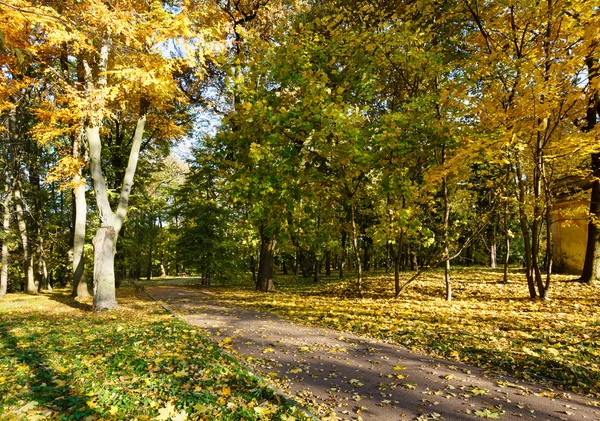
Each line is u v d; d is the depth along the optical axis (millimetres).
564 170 10711
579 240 15258
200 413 3627
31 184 22047
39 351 5906
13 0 5871
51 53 10883
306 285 19250
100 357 5520
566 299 9766
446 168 8750
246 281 24484
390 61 10820
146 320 9047
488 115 8406
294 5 16203
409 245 20578
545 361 5344
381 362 5637
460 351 6020
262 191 9211
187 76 17328
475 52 10703
